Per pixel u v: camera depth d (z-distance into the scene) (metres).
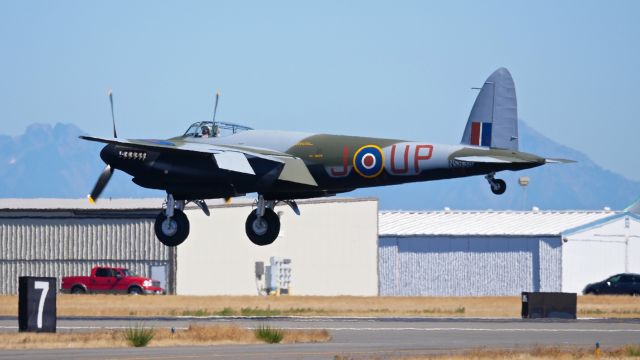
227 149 143.12
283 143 147.50
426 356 113.25
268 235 148.12
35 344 122.25
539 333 148.50
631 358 114.06
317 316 186.38
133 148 144.12
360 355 113.31
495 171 143.12
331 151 145.75
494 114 144.38
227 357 109.81
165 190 145.12
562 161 141.12
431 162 143.00
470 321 172.50
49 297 137.50
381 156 144.38
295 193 148.38
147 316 183.25
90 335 132.12
